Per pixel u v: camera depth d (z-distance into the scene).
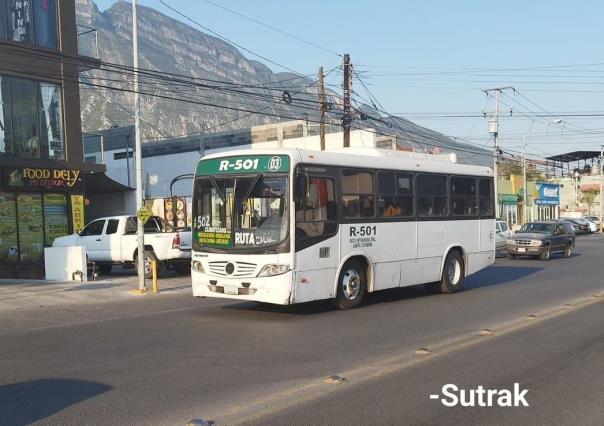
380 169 13.47
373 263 13.18
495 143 44.31
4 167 22.25
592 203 86.81
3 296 15.43
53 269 19.55
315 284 11.78
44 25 23.70
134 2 19.00
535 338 9.52
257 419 5.71
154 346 9.06
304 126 46.44
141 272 16.16
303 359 8.13
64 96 24.42
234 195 11.72
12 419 5.75
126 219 20.70
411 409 6.03
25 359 8.28
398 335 9.84
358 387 6.78
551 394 6.55
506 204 59.97
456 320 11.34
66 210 24.45
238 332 10.16
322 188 12.02
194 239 12.16
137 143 18.00
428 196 14.87
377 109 30.97
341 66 28.72
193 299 14.93
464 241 16.00
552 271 21.95
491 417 5.83
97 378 7.22
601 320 11.15
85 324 11.31
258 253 11.34
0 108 22.34
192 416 5.80
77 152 24.88
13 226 22.66
